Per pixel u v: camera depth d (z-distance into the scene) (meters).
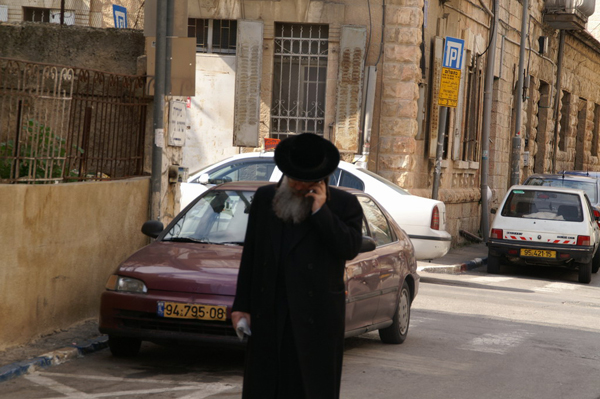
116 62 12.63
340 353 5.44
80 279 10.36
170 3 11.78
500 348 11.06
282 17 21.64
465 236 28.45
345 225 5.37
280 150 5.22
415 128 22.09
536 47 38.31
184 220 9.95
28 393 7.64
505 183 34.91
